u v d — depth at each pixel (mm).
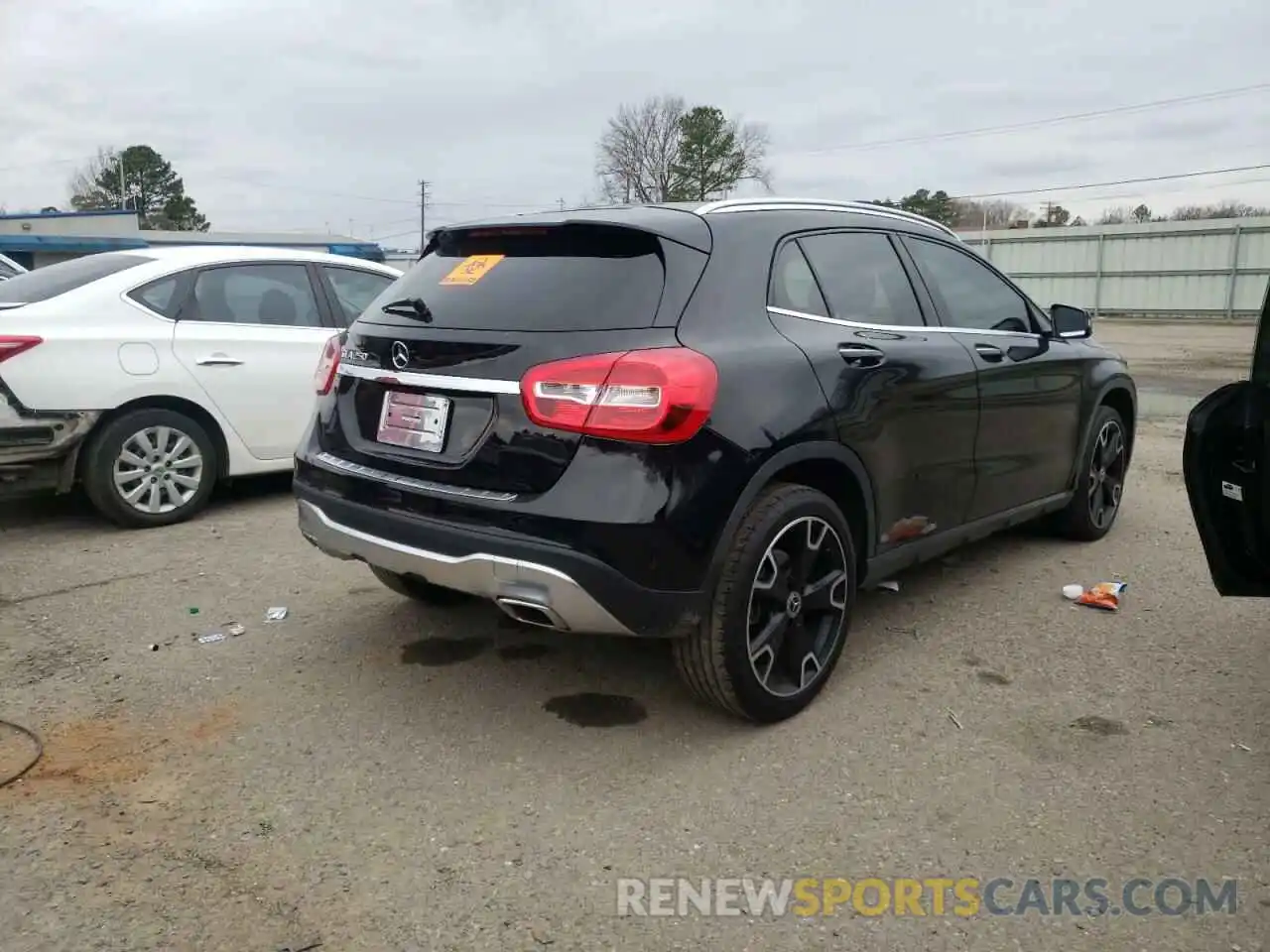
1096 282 33438
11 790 3049
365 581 4996
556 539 2953
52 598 4723
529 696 3721
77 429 5539
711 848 2783
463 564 3107
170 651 4121
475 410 3178
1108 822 2896
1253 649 4152
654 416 2947
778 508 3299
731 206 3656
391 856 2746
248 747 3338
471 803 3004
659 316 3139
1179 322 29891
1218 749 3320
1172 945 2402
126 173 88562
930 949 2398
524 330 3174
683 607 3082
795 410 3330
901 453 3871
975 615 4539
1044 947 2400
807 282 3719
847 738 3395
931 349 4078
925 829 2869
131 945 2385
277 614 4516
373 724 3500
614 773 3176
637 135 63844
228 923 2469
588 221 3354
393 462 3383
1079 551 5523
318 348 6508
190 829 2865
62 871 2662
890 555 3957
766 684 3412
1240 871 2676
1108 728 3463
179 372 5895
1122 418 5848
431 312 3465
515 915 2508
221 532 5879
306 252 6734
